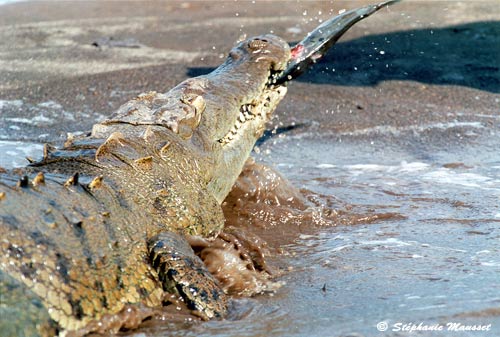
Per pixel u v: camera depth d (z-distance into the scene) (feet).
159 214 64.90
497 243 74.33
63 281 52.16
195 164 71.20
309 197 88.17
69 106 127.75
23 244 51.31
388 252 72.49
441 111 128.77
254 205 83.30
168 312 58.23
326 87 138.51
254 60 81.71
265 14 202.18
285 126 120.98
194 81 77.10
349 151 111.24
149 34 183.01
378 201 89.15
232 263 66.08
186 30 186.29
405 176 99.45
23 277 50.21
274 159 107.14
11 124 117.29
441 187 94.27
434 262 69.31
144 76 144.15
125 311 56.03
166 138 70.38
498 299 59.88
